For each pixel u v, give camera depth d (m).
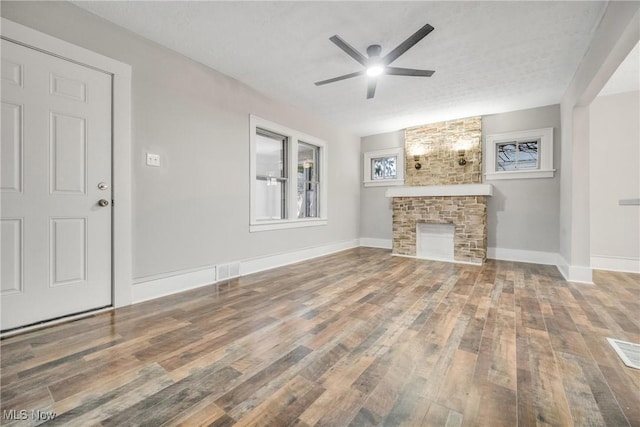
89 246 2.26
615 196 3.87
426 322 2.12
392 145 5.68
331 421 1.15
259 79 3.41
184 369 1.51
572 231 3.31
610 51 2.07
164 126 2.74
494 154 4.66
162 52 2.71
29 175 1.97
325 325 2.08
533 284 3.15
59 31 2.08
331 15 2.24
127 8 2.18
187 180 2.94
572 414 1.19
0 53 1.84
